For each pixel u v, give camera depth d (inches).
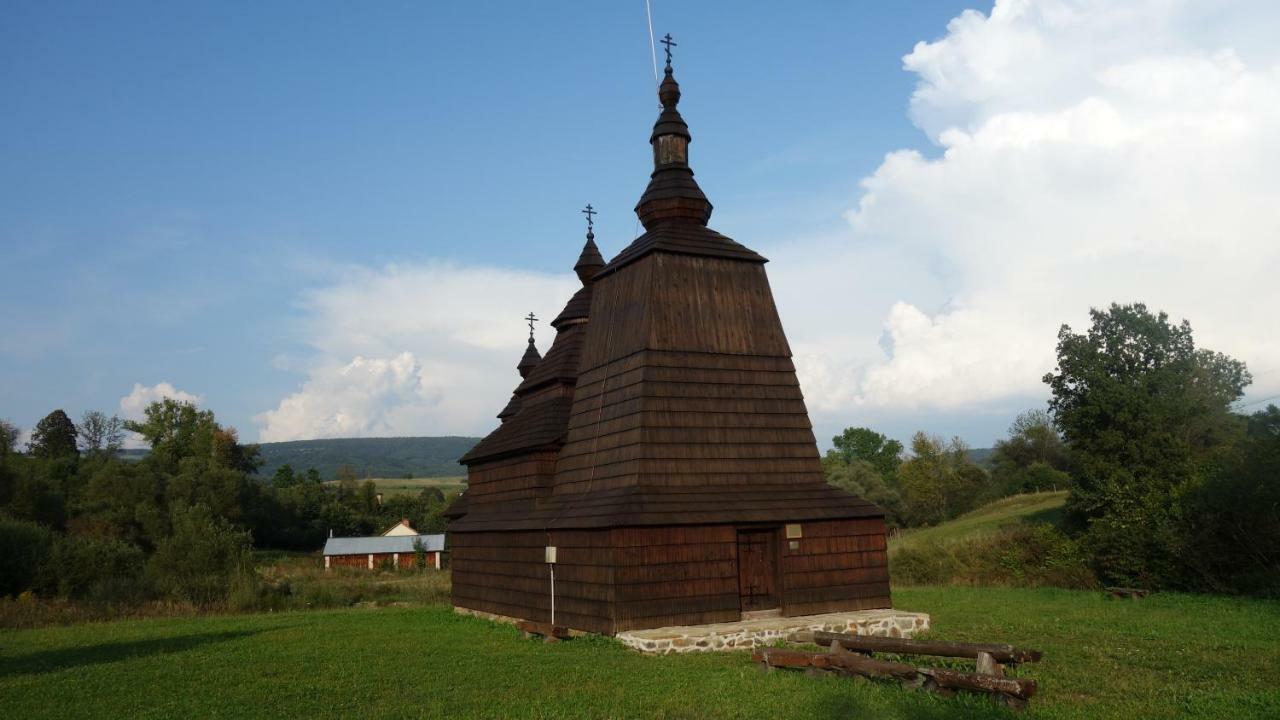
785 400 936.3
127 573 1542.8
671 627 781.9
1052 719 451.2
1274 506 1122.0
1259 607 957.8
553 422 1034.1
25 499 2596.0
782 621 813.2
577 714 490.9
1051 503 2581.2
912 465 3609.7
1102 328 1713.8
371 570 2854.3
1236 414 1776.6
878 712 472.7
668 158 1021.2
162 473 3307.1
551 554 887.1
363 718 494.9
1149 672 593.0
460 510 1286.9
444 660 714.2
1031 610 1018.1
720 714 484.4
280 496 4052.7
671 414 866.1
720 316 931.3
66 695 601.6
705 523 806.5
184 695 590.6
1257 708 473.7
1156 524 1270.9
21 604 1261.1
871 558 904.9
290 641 885.2
